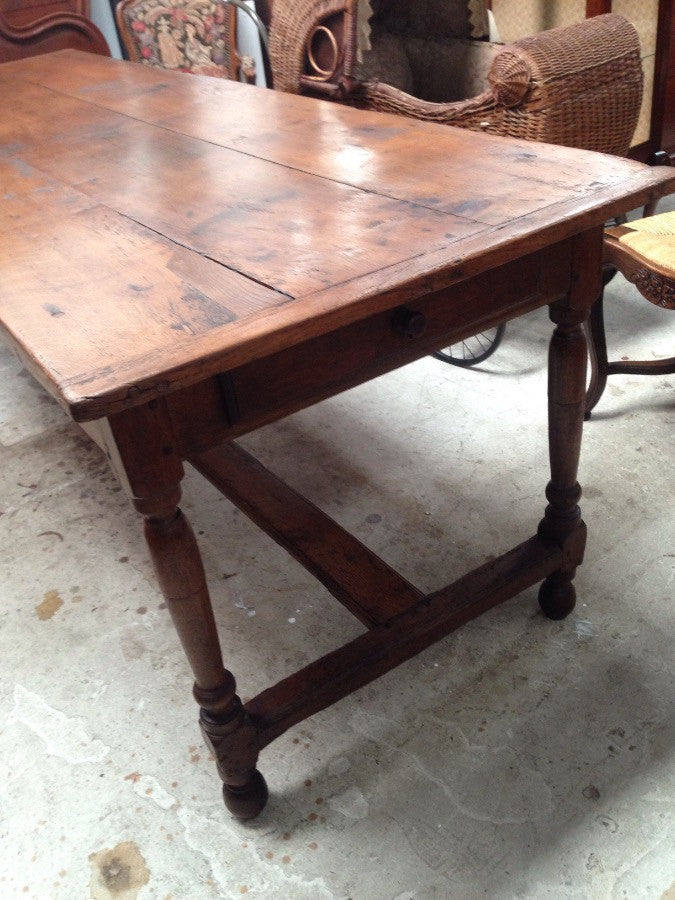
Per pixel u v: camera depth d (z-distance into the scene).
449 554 1.80
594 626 1.60
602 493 1.90
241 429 1.04
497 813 1.31
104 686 1.61
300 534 1.72
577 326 1.33
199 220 1.27
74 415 0.84
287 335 0.92
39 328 0.99
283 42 2.80
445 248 1.05
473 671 1.54
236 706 1.25
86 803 1.39
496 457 2.08
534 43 2.14
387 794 1.36
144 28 3.13
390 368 1.14
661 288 1.71
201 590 1.12
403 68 3.30
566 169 1.26
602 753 1.38
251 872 1.27
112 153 1.67
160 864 1.29
